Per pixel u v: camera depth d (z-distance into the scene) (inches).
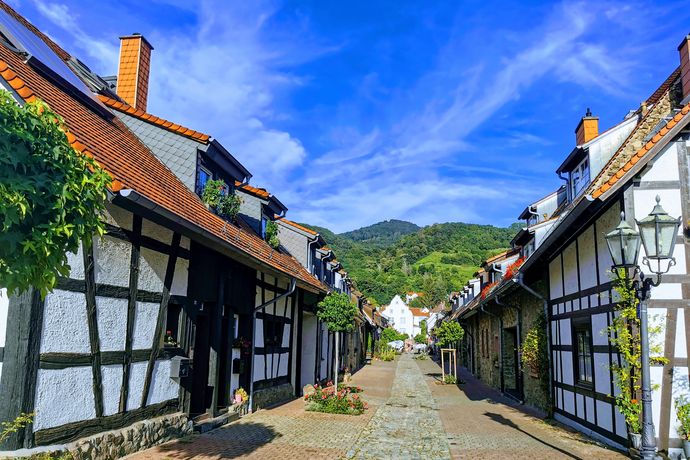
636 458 303.3
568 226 360.8
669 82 469.7
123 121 429.4
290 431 389.1
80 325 236.1
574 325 418.9
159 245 304.8
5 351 204.8
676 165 325.4
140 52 497.4
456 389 807.1
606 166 427.5
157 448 290.8
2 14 339.3
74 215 149.6
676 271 314.8
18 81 239.6
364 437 388.2
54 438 217.9
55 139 148.9
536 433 408.5
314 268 781.3
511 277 563.2
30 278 143.3
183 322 333.7
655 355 307.9
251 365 467.2
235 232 444.8
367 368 1302.9
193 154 422.6
